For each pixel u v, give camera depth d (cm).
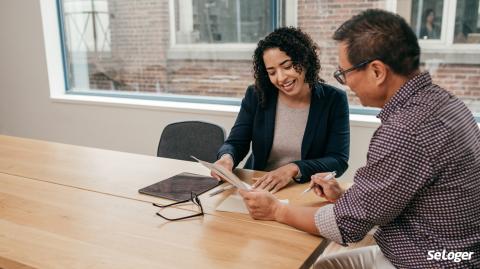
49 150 232
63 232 136
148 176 189
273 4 329
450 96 117
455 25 277
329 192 155
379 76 114
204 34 364
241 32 348
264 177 179
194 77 378
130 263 117
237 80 360
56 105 418
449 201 111
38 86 422
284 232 134
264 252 122
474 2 269
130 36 396
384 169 112
